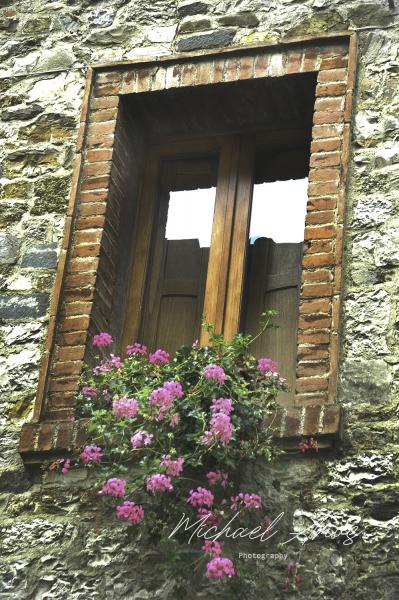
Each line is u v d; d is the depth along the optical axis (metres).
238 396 6.78
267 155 8.28
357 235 7.34
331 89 7.76
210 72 8.10
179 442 6.68
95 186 7.99
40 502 7.00
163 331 7.87
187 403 6.71
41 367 7.42
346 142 7.56
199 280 8.01
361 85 7.79
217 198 8.12
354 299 7.14
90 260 7.75
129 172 8.32
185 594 6.48
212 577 6.33
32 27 8.73
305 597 6.35
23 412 7.35
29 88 8.50
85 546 6.80
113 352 7.77
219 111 8.24
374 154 7.56
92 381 7.12
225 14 8.34
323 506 6.57
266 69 7.98
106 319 7.78
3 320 7.69
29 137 8.32
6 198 8.12
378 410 6.77
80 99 8.37
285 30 8.14
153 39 8.41
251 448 6.65
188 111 8.27
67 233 7.83
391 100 7.71
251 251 7.99
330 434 6.64
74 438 7.04
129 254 8.12
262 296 7.80
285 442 6.72
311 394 6.91
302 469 6.69
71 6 8.73
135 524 6.71
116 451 6.73
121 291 7.98
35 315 7.67
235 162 8.23
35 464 7.10
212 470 6.69
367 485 6.57
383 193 7.43
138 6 8.57
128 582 6.64
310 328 7.10
